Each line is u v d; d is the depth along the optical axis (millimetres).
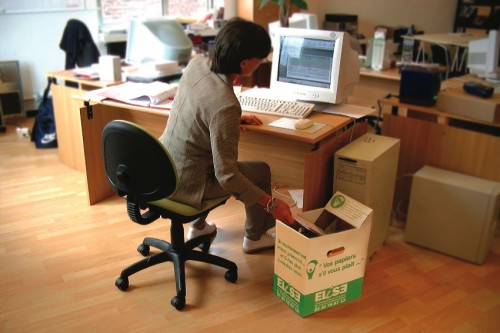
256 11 5633
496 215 2541
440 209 2578
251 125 2281
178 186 2070
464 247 2559
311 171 2262
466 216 2508
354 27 5859
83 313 2082
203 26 5172
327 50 2521
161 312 2102
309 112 2463
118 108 3123
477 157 2701
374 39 4227
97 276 2338
